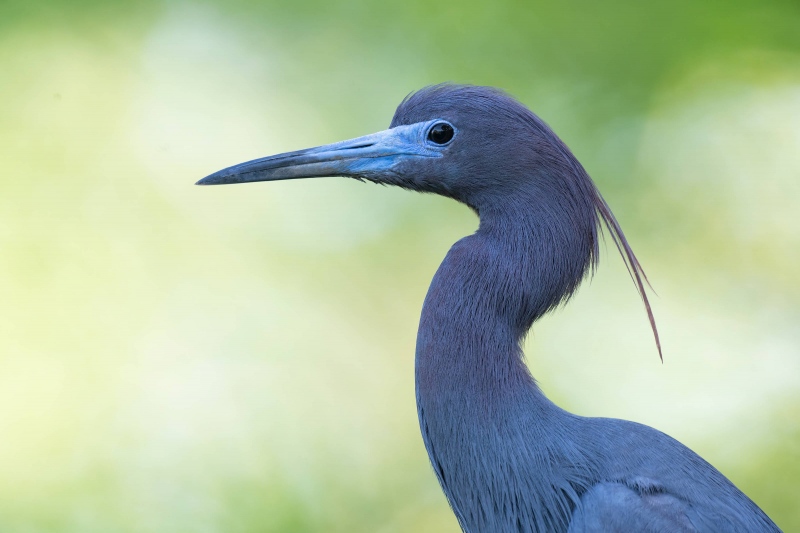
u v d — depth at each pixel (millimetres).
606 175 12367
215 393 11344
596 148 12445
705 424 10969
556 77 12781
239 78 13336
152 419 11195
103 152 12844
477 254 5738
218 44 13602
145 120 13023
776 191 12305
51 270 12102
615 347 11617
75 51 13398
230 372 11477
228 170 6148
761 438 10766
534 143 5824
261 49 13492
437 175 5965
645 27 12984
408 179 6031
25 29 13492
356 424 11352
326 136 12766
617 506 5070
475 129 5887
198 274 12164
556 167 5816
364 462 11039
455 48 13070
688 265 12078
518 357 5660
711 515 5125
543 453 5355
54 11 13625
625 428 5445
